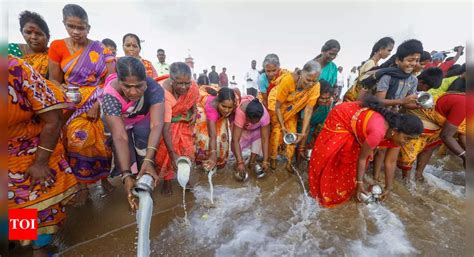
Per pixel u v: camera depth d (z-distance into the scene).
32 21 2.60
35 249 1.94
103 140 2.65
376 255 2.10
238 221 2.50
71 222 2.42
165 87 2.67
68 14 2.46
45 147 1.80
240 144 3.68
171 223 2.45
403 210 2.73
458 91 3.15
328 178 2.81
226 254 2.07
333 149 2.71
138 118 2.40
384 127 2.49
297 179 3.43
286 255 2.07
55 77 2.71
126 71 1.82
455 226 2.48
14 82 1.57
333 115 2.85
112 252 2.06
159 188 3.08
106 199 2.83
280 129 3.58
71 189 2.04
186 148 2.99
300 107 3.40
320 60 4.01
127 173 1.96
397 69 2.99
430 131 3.09
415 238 2.30
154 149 2.12
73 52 2.64
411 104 2.86
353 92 3.62
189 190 3.06
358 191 2.82
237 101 3.28
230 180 3.37
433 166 3.99
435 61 5.90
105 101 2.08
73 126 2.46
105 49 2.81
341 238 2.29
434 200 2.98
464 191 3.17
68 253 2.05
